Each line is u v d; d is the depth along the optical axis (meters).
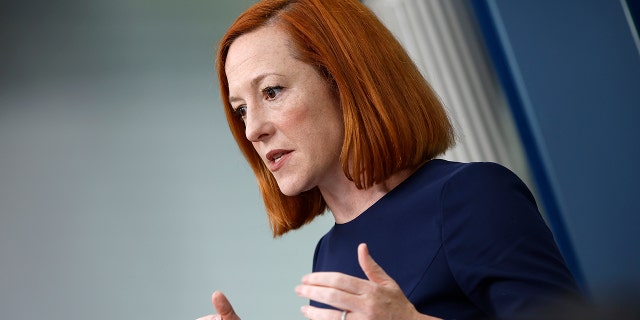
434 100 3.23
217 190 11.18
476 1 7.02
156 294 10.97
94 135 11.43
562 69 6.77
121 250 11.12
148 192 11.23
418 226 2.92
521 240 2.72
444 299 2.83
